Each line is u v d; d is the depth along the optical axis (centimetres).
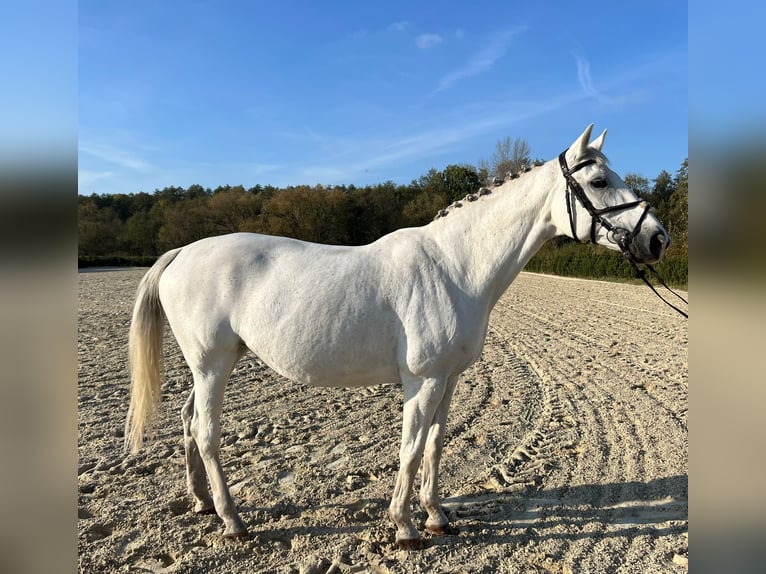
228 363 301
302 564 270
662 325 1031
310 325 279
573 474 378
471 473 387
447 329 273
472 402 561
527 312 1305
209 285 294
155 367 318
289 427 485
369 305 278
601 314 1230
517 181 300
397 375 290
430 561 273
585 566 267
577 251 2731
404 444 280
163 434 464
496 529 307
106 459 405
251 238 313
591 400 554
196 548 284
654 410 514
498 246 291
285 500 341
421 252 291
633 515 321
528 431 472
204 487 327
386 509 329
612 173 283
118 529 305
